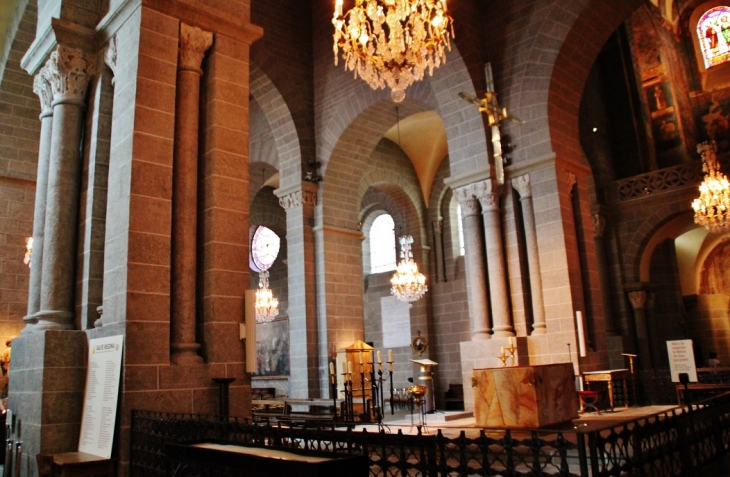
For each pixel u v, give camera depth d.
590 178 20.33
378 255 25.62
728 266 22.86
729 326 22.33
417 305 23.31
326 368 16.61
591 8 13.60
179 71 8.34
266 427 5.72
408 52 10.48
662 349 20.89
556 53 13.85
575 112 14.73
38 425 7.31
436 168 23.72
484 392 8.47
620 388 14.00
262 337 25.20
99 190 8.42
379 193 25.06
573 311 13.00
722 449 7.39
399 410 20.08
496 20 15.00
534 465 4.38
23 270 14.70
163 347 7.33
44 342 7.54
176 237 7.85
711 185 16.50
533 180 13.93
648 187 19.88
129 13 8.20
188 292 7.77
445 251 23.42
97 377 7.33
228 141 8.45
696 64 21.05
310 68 18.39
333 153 17.62
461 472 4.68
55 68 8.73
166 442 5.94
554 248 13.42
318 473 4.39
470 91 14.46
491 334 14.03
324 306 16.97
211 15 8.58
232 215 8.26
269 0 17.62
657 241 20.73
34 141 14.95
